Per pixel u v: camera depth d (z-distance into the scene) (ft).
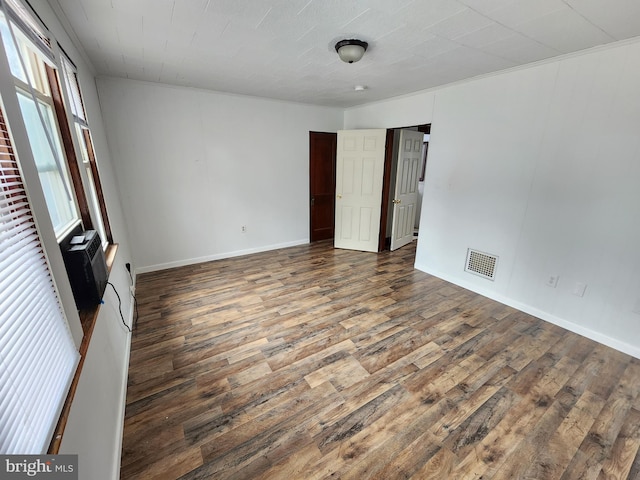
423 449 4.98
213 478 4.48
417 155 15.65
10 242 2.57
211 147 13.00
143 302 9.96
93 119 8.48
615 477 4.55
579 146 7.75
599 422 5.48
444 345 7.76
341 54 7.08
